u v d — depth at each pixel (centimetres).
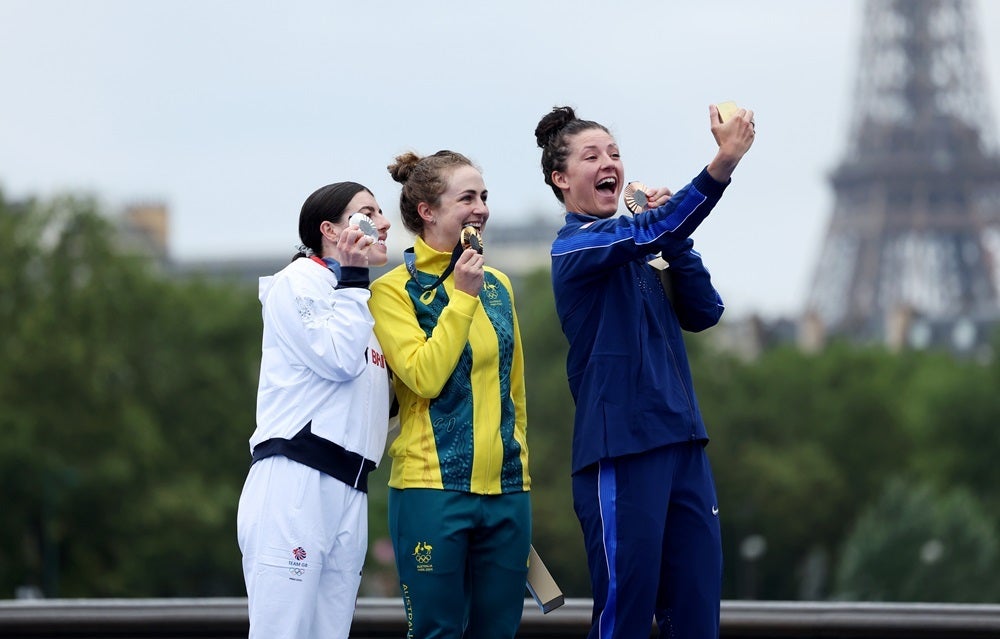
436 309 2128
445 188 2138
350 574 2025
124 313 17788
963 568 18288
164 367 18525
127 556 16838
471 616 2128
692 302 2145
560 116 2191
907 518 18638
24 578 16512
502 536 2106
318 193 2111
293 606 1969
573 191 2148
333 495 1997
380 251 2073
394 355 2083
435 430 2095
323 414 2005
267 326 2047
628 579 2011
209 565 17700
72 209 17750
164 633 2781
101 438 16838
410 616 2102
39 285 17512
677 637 2066
